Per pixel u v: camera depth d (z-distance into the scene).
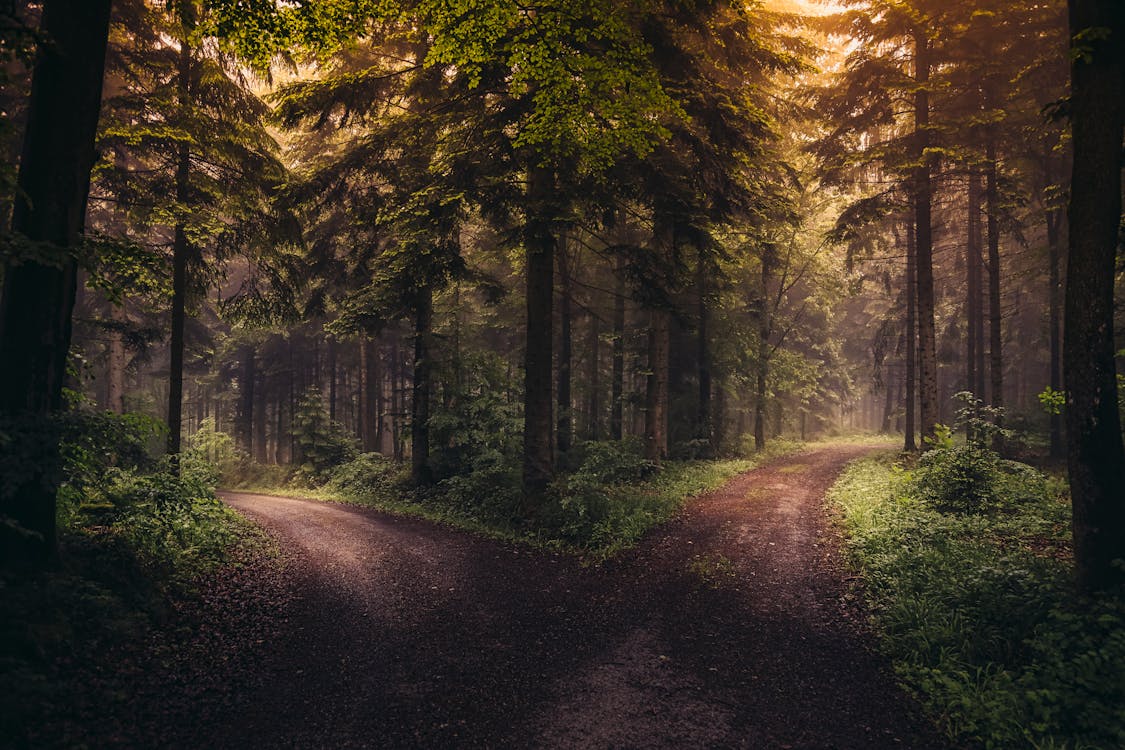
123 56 12.98
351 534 12.80
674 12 10.52
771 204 16.48
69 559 6.71
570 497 12.30
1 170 5.34
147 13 12.29
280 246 14.77
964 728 4.89
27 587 5.73
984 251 26.44
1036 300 25.42
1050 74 13.89
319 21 6.87
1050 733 4.66
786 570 9.15
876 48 17.66
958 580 7.27
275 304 15.11
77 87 6.40
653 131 8.51
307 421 25.88
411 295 16.41
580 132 8.97
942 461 12.49
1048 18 14.55
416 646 6.76
